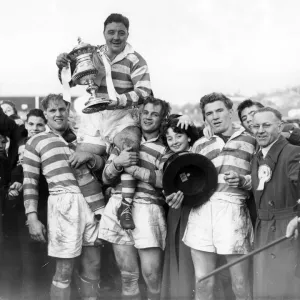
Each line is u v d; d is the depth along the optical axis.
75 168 4.74
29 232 4.91
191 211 4.50
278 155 4.26
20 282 5.27
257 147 4.47
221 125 4.51
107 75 4.71
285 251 4.21
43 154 4.76
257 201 4.32
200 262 4.43
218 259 4.54
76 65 4.75
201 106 4.59
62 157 4.77
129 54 4.90
